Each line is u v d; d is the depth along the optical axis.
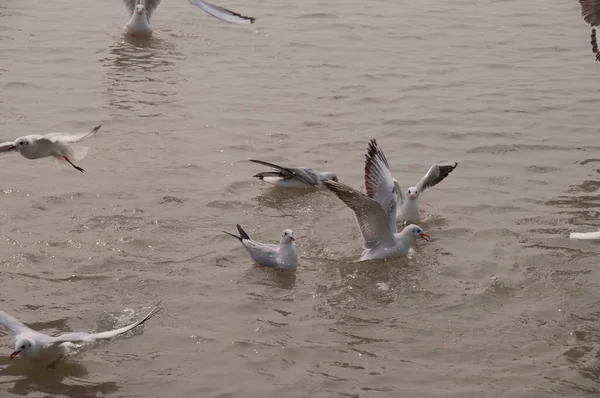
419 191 15.79
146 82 21.48
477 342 12.63
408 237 14.69
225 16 16.48
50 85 21.02
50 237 14.77
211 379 11.72
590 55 24.22
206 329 12.72
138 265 14.14
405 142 18.88
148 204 15.95
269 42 24.31
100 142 18.27
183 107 20.16
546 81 22.39
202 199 16.23
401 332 12.82
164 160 17.67
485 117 20.16
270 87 21.47
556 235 15.38
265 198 16.41
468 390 11.61
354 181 17.11
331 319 13.07
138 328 12.66
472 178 17.42
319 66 22.83
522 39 25.28
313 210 16.06
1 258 14.13
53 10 26.17
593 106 20.92
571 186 17.16
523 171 17.73
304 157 18.06
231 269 14.18
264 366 12.00
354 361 12.16
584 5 13.04
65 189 16.34
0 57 22.50
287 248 14.14
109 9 26.41
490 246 15.05
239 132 19.02
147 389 11.52
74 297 13.30
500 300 13.62
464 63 23.41
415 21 26.44
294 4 27.47
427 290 13.82
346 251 14.83
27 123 18.94
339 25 25.81
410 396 11.46
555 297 13.70
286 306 13.34
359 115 20.09
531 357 12.35
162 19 25.69
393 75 22.42
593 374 12.01
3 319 11.92
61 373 11.77
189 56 23.20
